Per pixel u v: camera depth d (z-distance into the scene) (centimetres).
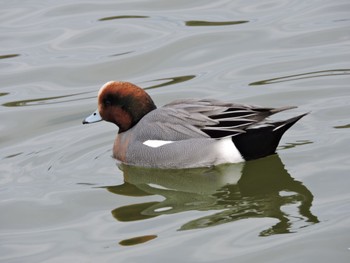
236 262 1027
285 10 2025
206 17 2028
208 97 1645
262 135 1326
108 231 1164
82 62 1861
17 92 1762
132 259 1064
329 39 1850
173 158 1385
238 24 1972
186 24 1997
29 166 1438
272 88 1659
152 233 1137
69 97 1731
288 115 1523
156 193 1306
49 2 2186
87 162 1447
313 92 1616
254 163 1359
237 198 1257
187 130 1377
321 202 1174
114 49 1912
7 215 1250
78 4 2169
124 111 1460
